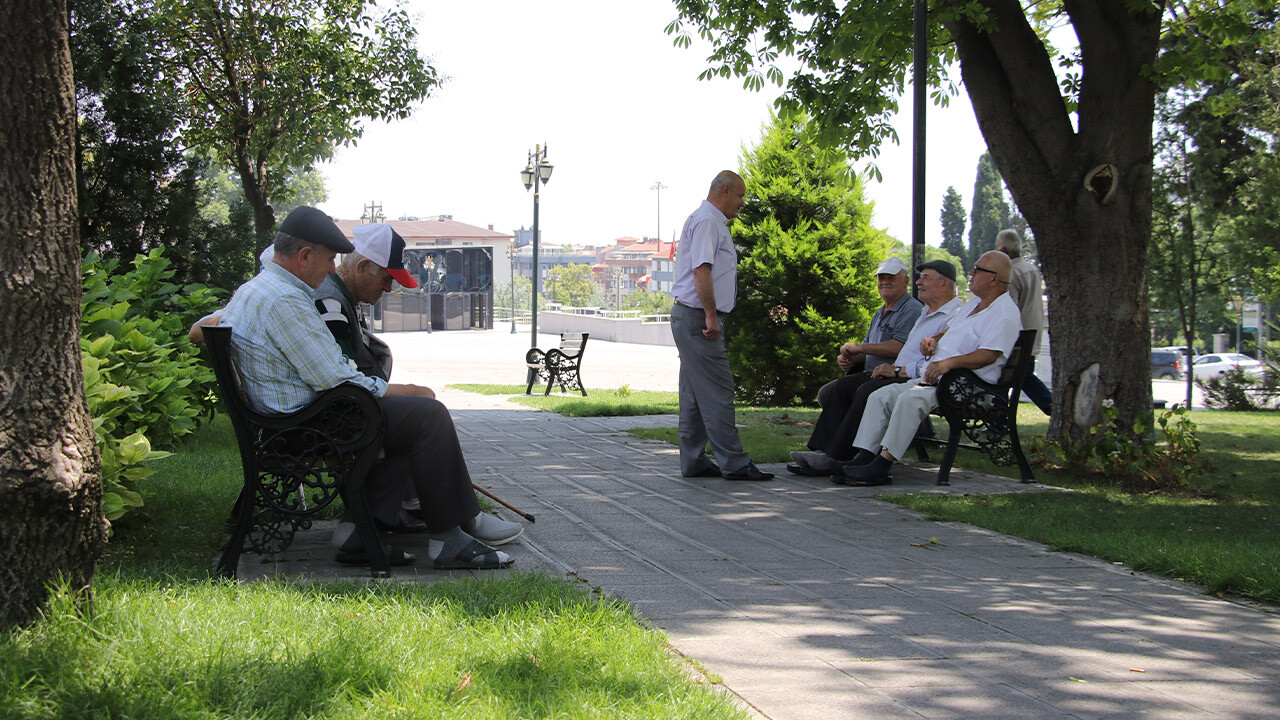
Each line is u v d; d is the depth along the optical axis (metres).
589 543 4.54
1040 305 8.68
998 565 4.35
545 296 109.19
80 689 2.21
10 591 2.58
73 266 2.72
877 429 6.60
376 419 3.70
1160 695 2.72
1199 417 15.20
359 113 16.73
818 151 11.91
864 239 17.25
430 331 63.47
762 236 17.25
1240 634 3.37
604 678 2.54
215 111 16.41
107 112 9.84
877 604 3.61
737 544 4.63
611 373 27.66
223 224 11.21
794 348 16.61
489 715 2.25
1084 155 7.72
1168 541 4.63
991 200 82.81
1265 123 17.91
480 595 3.26
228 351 3.54
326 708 2.27
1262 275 19.41
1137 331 7.74
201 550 4.05
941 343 6.92
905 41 9.70
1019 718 2.51
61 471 2.65
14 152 2.58
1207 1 9.55
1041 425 11.59
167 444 5.22
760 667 2.83
